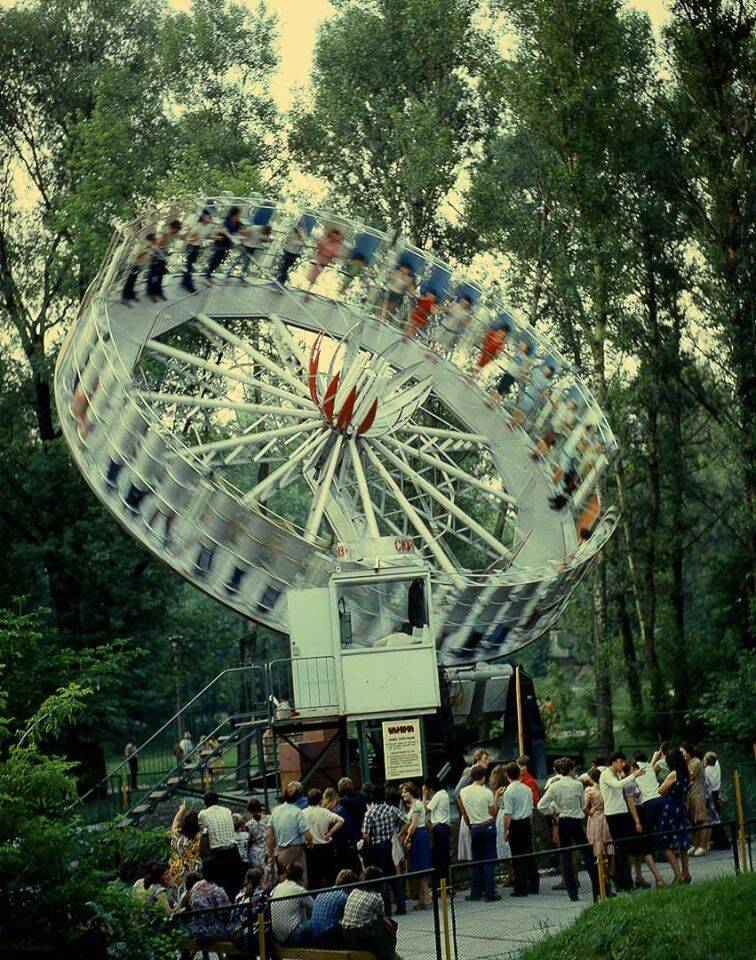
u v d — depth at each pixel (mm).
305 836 25047
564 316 58719
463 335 47688
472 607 38062
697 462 60062
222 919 21141
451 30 63562
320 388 44469
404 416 45750
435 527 47781
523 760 29922
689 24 53562
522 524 46156
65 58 63562
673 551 57812
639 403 55750
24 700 33438
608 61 54250
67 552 53000
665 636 57031
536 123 54375
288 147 67875
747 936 20781
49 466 54000
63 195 59344
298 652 36000
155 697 60250
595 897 24109
